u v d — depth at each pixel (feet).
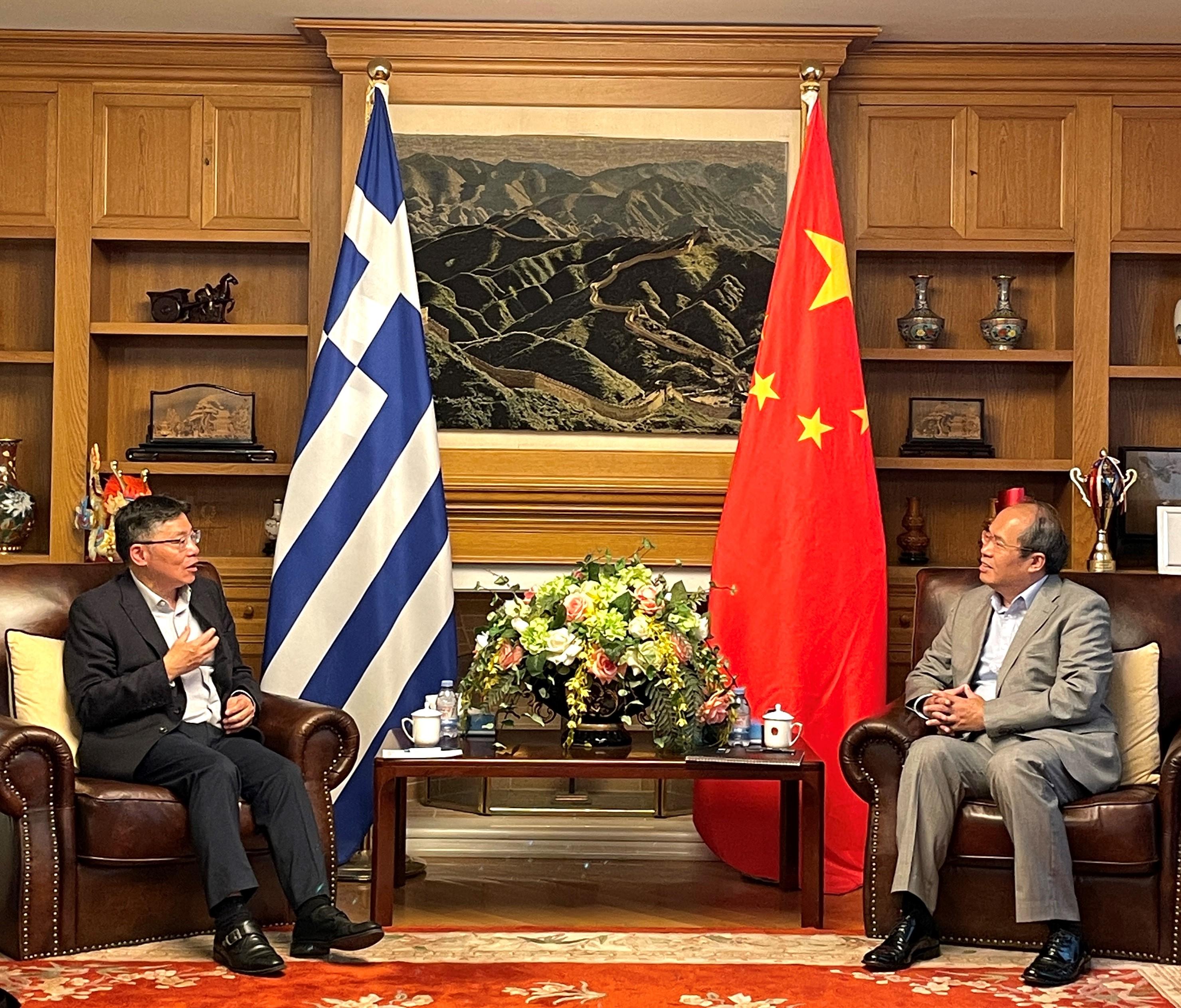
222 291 16.22
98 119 15.80
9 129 15.74
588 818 14.60
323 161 15.90
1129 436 16.78
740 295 15.51
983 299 16.71
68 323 15.79
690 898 12.76
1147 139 15.85
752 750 11.87
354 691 13.82
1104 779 10.78
